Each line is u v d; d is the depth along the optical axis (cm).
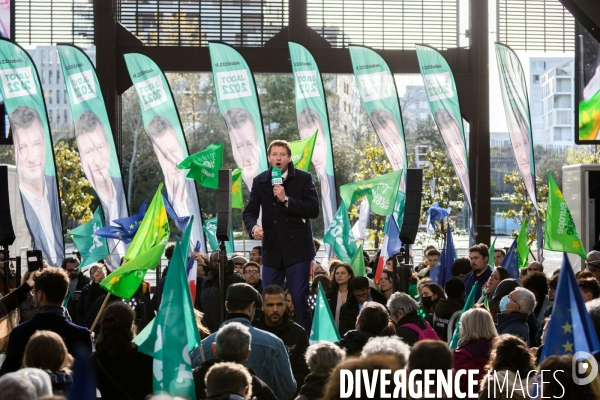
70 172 3553
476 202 1908
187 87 4962
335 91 4906
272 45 1917
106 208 1579
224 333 557
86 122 1577
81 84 1578
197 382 580
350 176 4791
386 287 1095
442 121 1669
